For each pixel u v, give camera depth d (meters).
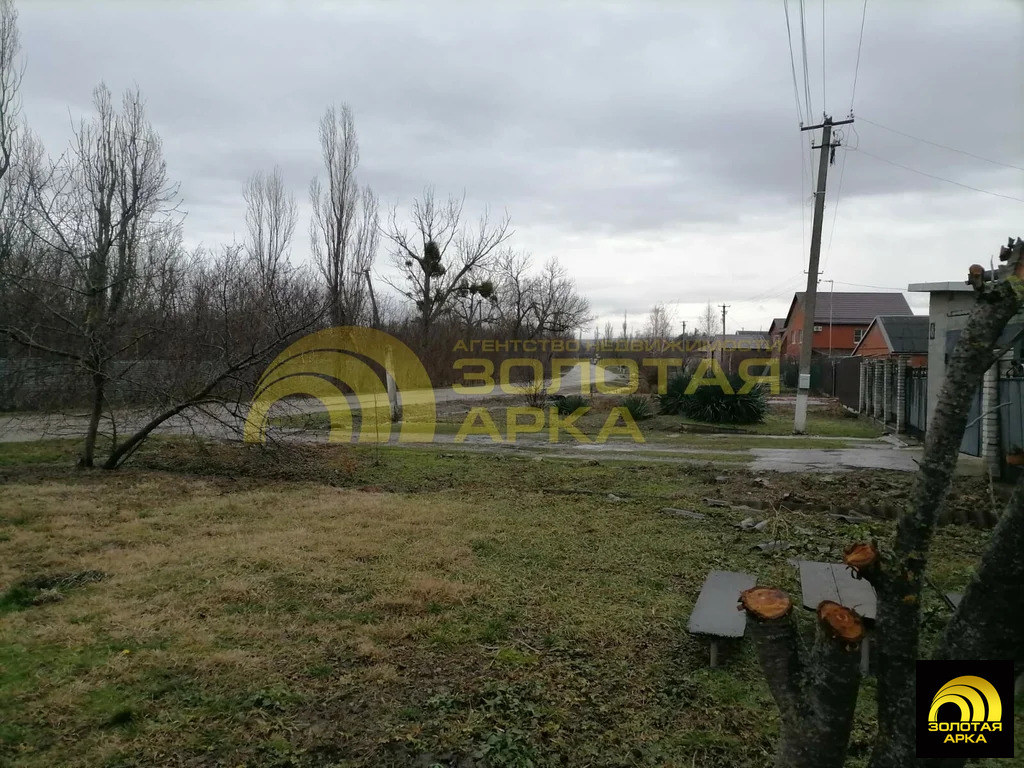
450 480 9.68
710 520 7.23
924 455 1.88
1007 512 1.78
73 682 3.57
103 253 11.16
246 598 4.76
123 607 4.57
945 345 13.82
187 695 3.48
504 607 4.68
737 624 3.83
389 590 4.95
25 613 4.46
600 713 3.38
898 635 1.88
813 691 1.92
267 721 3.26
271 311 11.00
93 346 9.54
